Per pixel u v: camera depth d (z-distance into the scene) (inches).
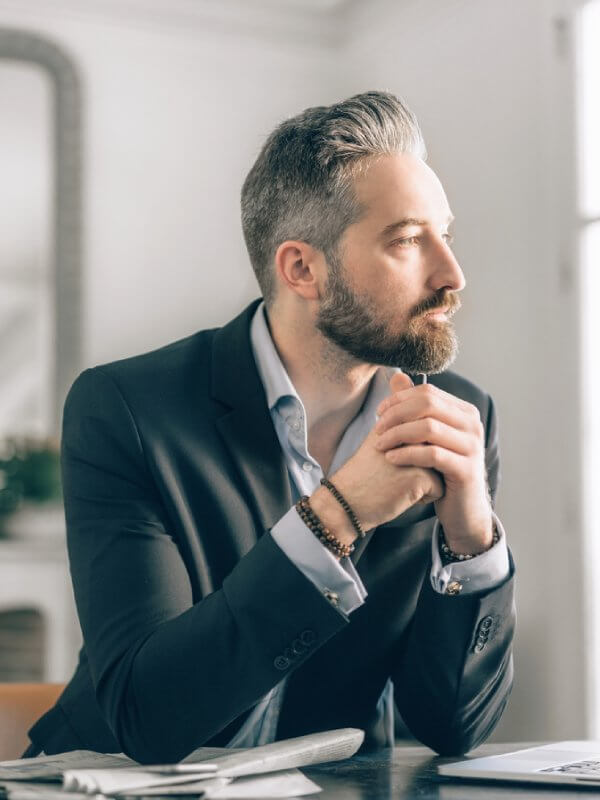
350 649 52.4
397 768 44.7
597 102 140.9
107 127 175.0
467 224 161.2
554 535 143.8
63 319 168.7
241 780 38.1
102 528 49.3
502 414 153.6
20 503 160.1
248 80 183.2
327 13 184.4
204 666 42.0
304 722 52.5
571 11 143.9
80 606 48.6
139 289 174.4
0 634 158.9
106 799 34.0
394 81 176.7
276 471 52.4
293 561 41.6
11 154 169.3
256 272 55.0
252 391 53.0
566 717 140.9
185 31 179.9
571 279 143.3
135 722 43.5
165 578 48.1
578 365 141.8
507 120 153.4
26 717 59.6
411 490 43.2
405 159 50.8
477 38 159.3
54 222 169.9
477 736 51.6
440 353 50.5
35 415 166.2
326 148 50.7
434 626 49.0
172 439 51.5
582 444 141.1
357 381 53.7
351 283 50.2
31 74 171.0
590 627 139.3
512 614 49.6
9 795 34.2
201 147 179.6
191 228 178.1
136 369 54.0
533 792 38.3
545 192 146.4
